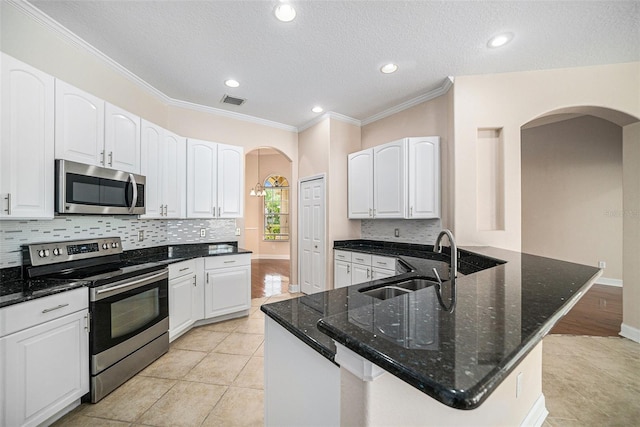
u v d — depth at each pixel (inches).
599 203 191.8
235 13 76.9
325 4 73.7
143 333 85.7
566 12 75.9
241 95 130.5
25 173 64.1
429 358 19.3
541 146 212.7
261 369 86.9
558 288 39.8
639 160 104.8
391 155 134.2
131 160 95.6
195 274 114.3
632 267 108.1
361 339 22.6
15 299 55.1
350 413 25.4
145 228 115.7
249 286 132.1
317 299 52.4
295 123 170.7
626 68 100.2
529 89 107.0
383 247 151.2
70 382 65.1
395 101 137.6
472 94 111.0
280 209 319.3
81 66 89.1
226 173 135.6
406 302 32.7
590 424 65.0
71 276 74.8
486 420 43.8
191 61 101.1
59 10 75.0
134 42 89.7
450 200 118.3
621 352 98.8
